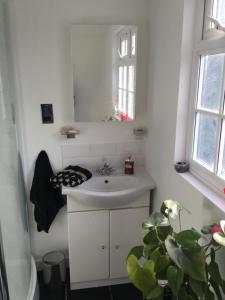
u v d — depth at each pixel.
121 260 2.25
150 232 1.18
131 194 1.99
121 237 2.19
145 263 1.09
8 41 1.94
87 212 2.10
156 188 2.08
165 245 1.08
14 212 1.78
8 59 1.92
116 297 2.21
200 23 1.48
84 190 1.98
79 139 2.27
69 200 2.05
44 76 2.12
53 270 2.29
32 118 2.18
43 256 2.38
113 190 2.21
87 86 2.15
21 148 2.18
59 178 2.07
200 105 1.57
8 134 1.77
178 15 1.56
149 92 2.18
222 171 1.39
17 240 1.78
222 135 1.36
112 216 2.13
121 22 2.11
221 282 1.08
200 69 1.52
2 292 1.36
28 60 2.07
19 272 1.75
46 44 2.06
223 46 1.26
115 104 2.22
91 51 2.09
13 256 1.63
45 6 2.00
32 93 2.13
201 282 1.04
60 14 2.03
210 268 1.09
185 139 1.67
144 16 2.12
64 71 2.13
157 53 1.94
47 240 2.44
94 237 2.16
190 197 1.50
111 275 2.28
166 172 1.85
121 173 2.28
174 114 1.67
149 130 2.21
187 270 1.00
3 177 1.55
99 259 2.22
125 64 2.16
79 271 2.23
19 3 1.97
